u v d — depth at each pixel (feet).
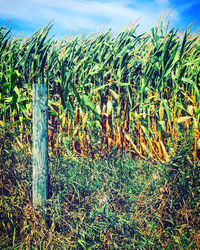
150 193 6.97
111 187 7.04
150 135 10.04
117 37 10.71
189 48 10.06
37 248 5.58
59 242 5.70
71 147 9.88
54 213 6.19
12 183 6.86
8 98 9.58
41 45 10.45
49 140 10.27
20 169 7.09
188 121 9.52
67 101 9.69
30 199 6.71
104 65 10.00
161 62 9.19
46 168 6.51
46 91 6.36
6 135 7.84
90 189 7.04
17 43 11.68
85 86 10.39
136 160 8.84
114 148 8.73
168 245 5.94
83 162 7.77
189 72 9.52
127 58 9.77
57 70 10.41
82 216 6.33
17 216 6.13
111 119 10.29
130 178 7.69
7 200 6.38
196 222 6.44
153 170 7.77
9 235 5.94
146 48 10.39
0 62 11.00
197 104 9.42
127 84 9.53
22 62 10.65
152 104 9.55
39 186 6.43
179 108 9.50
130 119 9.86
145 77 9.57
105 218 6.27
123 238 6.02
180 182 7.04
